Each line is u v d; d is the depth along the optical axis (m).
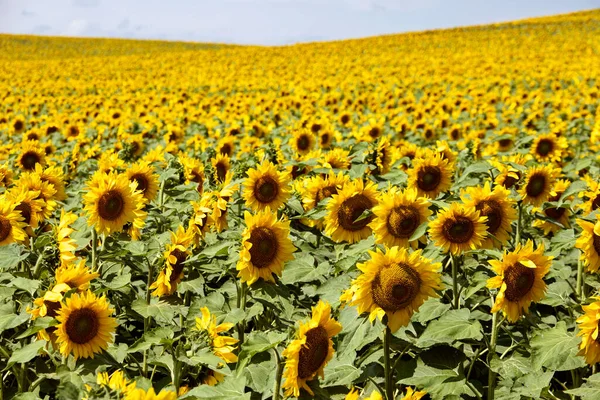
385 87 25.41
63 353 3.68
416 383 4.09
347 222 5.29
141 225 5.35
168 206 6.35
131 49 89.06
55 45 89.88
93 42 95.69
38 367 3.93
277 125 16.75
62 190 6.84
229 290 5.25
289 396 3.58
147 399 2.40
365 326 3.89
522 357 4.35
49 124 15.06
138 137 12.32
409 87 26.09
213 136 13.83
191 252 4.85
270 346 3.33
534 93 20.52
